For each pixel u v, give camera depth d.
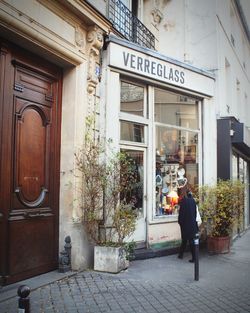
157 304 5.29
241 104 16.08
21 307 3.04
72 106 7.17
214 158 11.04
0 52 5.73
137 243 8.77
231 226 9.84
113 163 7.55
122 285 6.14
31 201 6.38
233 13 14.83
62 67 7.25
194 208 8.44
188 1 11.80
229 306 5.30
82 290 5.79
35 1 6.00
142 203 9.05
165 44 11.89
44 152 6.75
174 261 8.34
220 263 8.28
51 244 6.81
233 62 14.32
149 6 11.18
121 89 8.73
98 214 7.27
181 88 10.00
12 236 5.88
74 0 6.64
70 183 7.02
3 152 5.75
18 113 6.10
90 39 7.48
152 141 9.29
